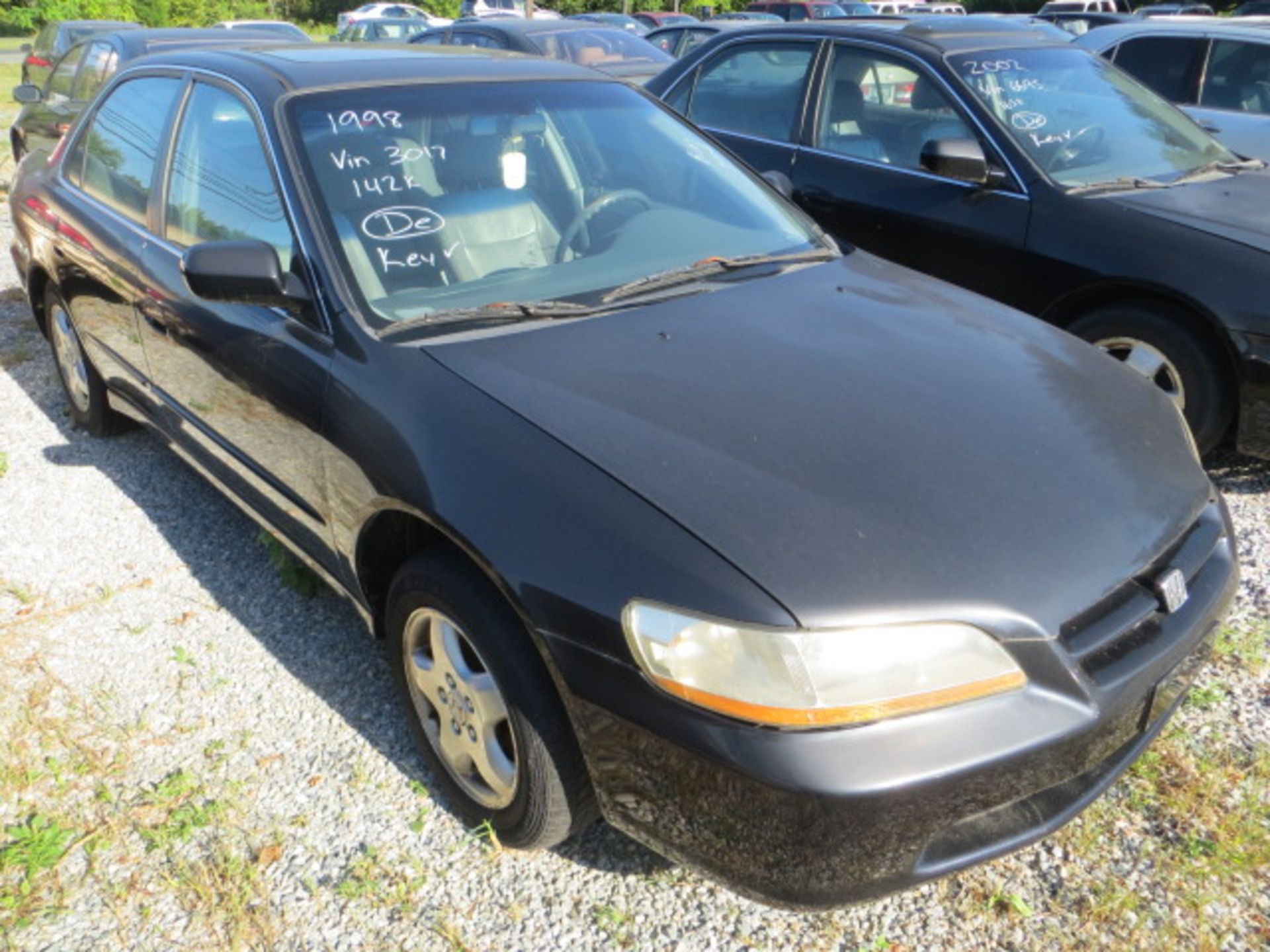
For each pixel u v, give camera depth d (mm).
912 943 2303
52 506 4195
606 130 3469
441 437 2387
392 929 2355
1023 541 2115
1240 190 4559
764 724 1896
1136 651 2170
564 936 2334
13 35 41656
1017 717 1974
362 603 2867
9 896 2426
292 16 52000
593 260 3070
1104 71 5273
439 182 3045
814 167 5215
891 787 1878
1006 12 34969
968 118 4727
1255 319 3918
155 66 3988
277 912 2398
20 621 3438
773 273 3164
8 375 5645
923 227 4777
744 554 1992
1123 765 2238
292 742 2914
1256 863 2455
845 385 2521
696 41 15016
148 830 2600
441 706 2611
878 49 5113
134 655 3279
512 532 2184
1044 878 2445
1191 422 4195
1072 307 4469
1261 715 2914
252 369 3010
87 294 4164
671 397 2424
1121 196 4406
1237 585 2525
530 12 24703
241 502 3453
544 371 2516
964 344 2805
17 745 2881
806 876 1935
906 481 2193
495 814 2510
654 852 2533
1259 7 22219
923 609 1961
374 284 2785
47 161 4895
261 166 3072
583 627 2061
